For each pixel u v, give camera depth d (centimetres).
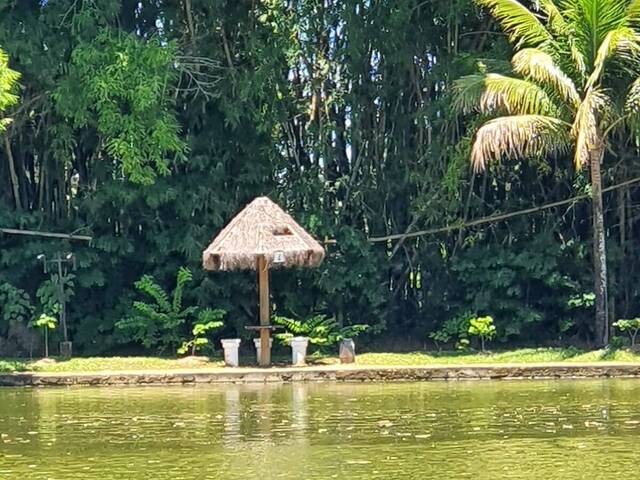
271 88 1806
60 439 912
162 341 1748
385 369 1473
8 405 1189
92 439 909
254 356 1750
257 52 1780
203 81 1806
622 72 1634
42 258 1736
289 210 1856
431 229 1866
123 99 1661
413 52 1834
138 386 1429
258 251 1548
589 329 1864
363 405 1141
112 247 1777
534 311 1825
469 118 1809
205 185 1788
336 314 1872
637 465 748
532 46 1705
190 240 1761
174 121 1702
